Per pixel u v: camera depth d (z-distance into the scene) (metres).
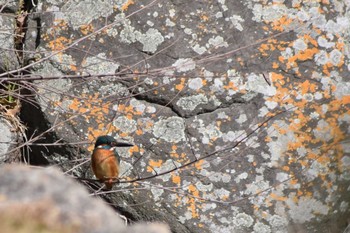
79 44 11.81
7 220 4.36
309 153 11.33
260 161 11.27
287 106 11.45
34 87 11.54
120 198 11.35
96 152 10.49
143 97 11.54
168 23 11.75
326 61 11.68
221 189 11.23
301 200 11.22
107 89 11.59
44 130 11.64
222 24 11.74
